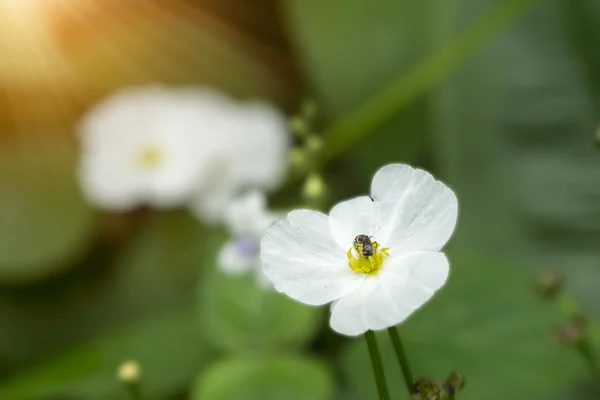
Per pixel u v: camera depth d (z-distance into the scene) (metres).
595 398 0.42
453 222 0.32
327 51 0.57
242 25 0.65
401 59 0.56
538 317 0.43
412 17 0.56
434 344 0.43
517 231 0.49
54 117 0.62
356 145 0.56
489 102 0.51
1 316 0.56
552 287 0.40
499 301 0.43
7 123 0.61
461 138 0.52
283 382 0.43
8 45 0.62
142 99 0.56
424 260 0.31
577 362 0.42
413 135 0.56
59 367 0.47
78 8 0.63
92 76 0.63
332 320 0.31
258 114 0.54
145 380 0.46
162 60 0.64
